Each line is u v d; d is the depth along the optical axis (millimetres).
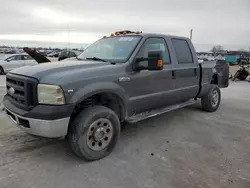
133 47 3518
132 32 4219
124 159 3016
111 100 3365
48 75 2648
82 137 2768
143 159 3021
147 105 3729
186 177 2592
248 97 7824
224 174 2668
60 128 2572
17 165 2783
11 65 14133
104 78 2951
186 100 4941
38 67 2986
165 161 2975
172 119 4914
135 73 3387
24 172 2629
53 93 2508
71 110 2609
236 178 2588
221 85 6090
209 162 2965
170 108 4316
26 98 2625
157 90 3830
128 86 3289
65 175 2592
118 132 3186
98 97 3271
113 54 3646
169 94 4109
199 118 5012
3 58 14156
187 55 4605
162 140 3707
